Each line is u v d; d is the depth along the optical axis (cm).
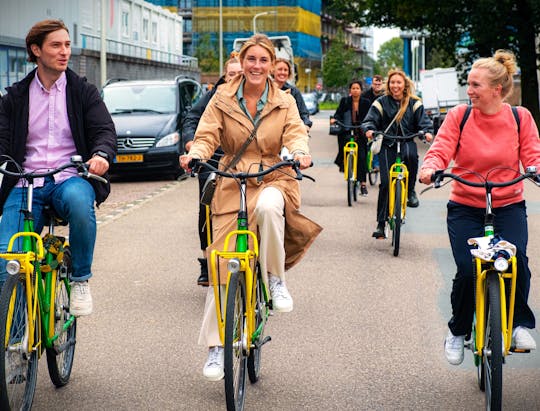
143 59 4938
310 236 516
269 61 514
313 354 592
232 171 513
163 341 623
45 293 479
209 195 514
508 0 3025
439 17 3278
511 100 3891
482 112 500
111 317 690
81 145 520
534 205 1405
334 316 693
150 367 564
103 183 520
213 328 486
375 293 774
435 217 1249
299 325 666
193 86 2077
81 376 546
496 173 497
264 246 494
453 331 509
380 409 489
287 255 524
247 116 517
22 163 516
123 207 1369
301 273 859
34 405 494
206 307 491
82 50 3953
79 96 520
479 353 461
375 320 681
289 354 592
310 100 7138
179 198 1492
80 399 505
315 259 932
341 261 920
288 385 530
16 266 432
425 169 490
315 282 819
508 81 495
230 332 438
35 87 520
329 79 10700
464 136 501
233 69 717
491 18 3070
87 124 520
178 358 584
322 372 555
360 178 1458
